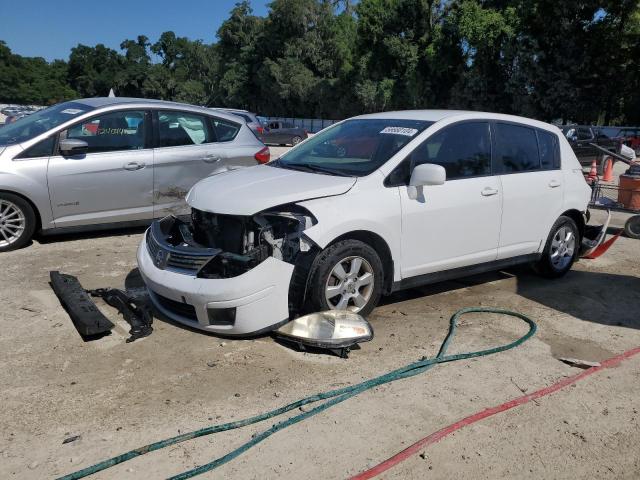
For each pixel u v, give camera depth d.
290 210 4.29
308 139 5.83
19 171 6.41
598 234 7.03
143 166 7.14
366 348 4.36
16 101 107.19
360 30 44.09
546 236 5.98
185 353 4.15
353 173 4.72
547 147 6.04
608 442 3.29
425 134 4.97
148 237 4.84
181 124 7.56
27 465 2.91
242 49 62.66
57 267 6.05
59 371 3.86
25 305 4.96
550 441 3.27
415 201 4.78
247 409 3.47
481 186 5.24
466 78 38.66
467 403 3.63
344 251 4.37
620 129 31.28
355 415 3.44
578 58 34.00
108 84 103.06
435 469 2.97
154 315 4.80
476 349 4.42
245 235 4.29
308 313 4.44
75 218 6.84
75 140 6.55
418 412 3.50
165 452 3.04
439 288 5.89
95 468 2.87
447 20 39.06
